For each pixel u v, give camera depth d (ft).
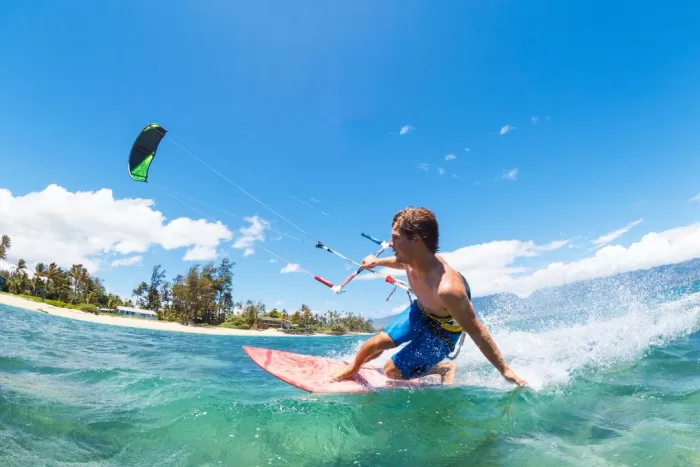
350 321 313.94
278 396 9.35
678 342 12.50
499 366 9.12
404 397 8.66
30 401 7.89
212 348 30.17
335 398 8.87
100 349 22.99
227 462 5.34
